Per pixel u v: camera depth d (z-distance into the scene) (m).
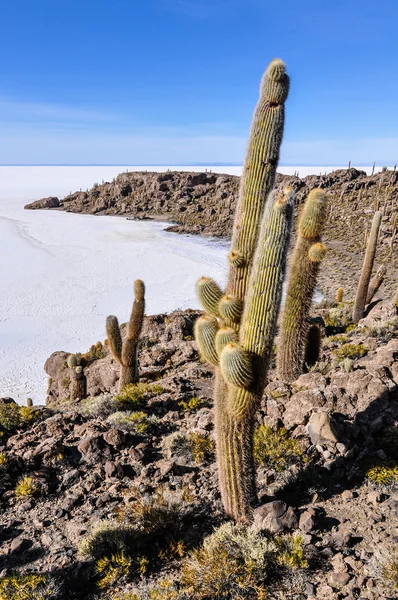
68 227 93.88
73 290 48.06
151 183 115.12
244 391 4.64
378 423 6.50
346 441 6.16
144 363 13.34
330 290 41.12
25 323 37.44
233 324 5.13
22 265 60.47
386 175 79.31
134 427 7.46
